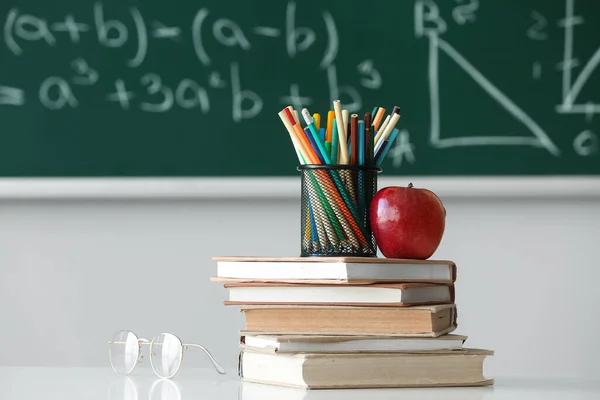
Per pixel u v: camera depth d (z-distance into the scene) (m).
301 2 2.46
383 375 1.02
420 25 2.46
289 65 2.46
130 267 2.48
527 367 2.44
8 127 2.46
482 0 2.46
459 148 2.44
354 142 1.15
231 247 2.47
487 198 2.46
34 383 1.12
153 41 2.47
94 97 2.47
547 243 2.46
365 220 1.16
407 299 1.04
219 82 2.46
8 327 2.47
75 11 2.48
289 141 2.45
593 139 2.43
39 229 2.49
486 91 2.45
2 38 2.48
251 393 0.97
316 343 1.01
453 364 1.05
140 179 2.43
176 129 2.46
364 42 2.46
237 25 2.47
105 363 2.47
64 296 2.48
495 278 2.46
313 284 1.05
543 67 2.44
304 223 1.17
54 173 2.46
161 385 1.09
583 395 1.00
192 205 2.48
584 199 2.45
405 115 2.45
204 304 2.47
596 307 2.44
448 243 2.46
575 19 2.45
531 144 2.43
